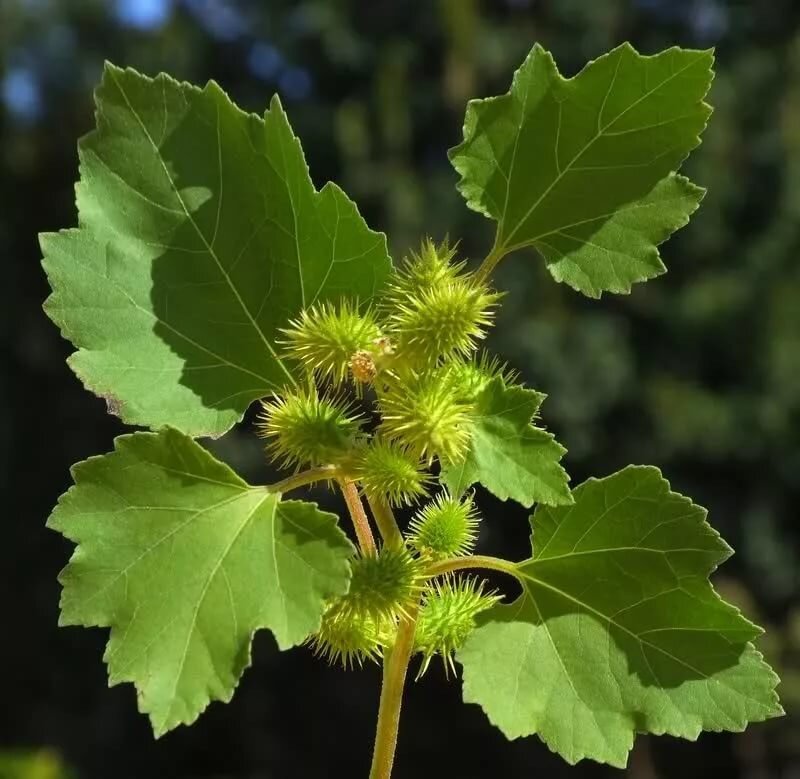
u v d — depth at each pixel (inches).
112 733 94.7
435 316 14.0
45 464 102.3
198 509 13.8
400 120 91.0
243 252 14.7
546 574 14.6
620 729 14.3
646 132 14.5
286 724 92.4
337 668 90.9
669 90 14.3
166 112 14.6
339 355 14.2
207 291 14.7
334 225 14.6
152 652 13.5
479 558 14.5
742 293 82.4
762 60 88.1
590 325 83.4
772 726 75.8
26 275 107.3
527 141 14.6
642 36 94.7
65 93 110.4
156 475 13.8
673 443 81.8
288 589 13.5
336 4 95.7
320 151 95.5
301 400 14.3
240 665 13.4
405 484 13.9
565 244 14.8
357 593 13.8
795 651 70.4
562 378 81.0
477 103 14.6
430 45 96.6
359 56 95.7
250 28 102.4
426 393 13.9
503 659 14.4
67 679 97.8
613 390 82.1
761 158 85.5
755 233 86.3
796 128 84.2
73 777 61.2
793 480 81.5
